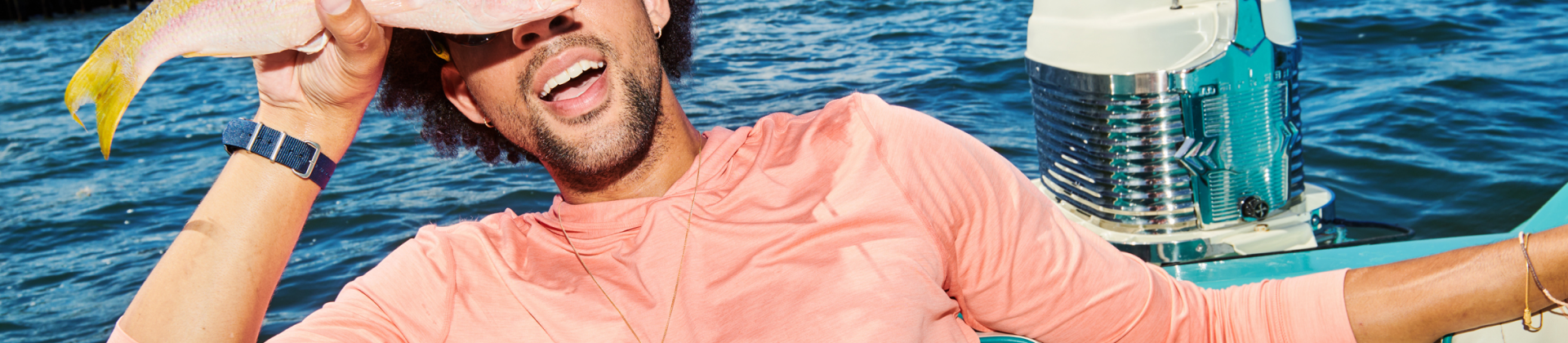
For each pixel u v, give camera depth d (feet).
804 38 29.32
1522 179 12.86
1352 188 13.23
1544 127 15.20
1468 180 13.02
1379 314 4.41
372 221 16.03
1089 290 4.58
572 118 4.24
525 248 4.57
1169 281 4.88
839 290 4.18
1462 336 4.53
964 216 4.52
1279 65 6.01
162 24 3.93
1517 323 4.36
